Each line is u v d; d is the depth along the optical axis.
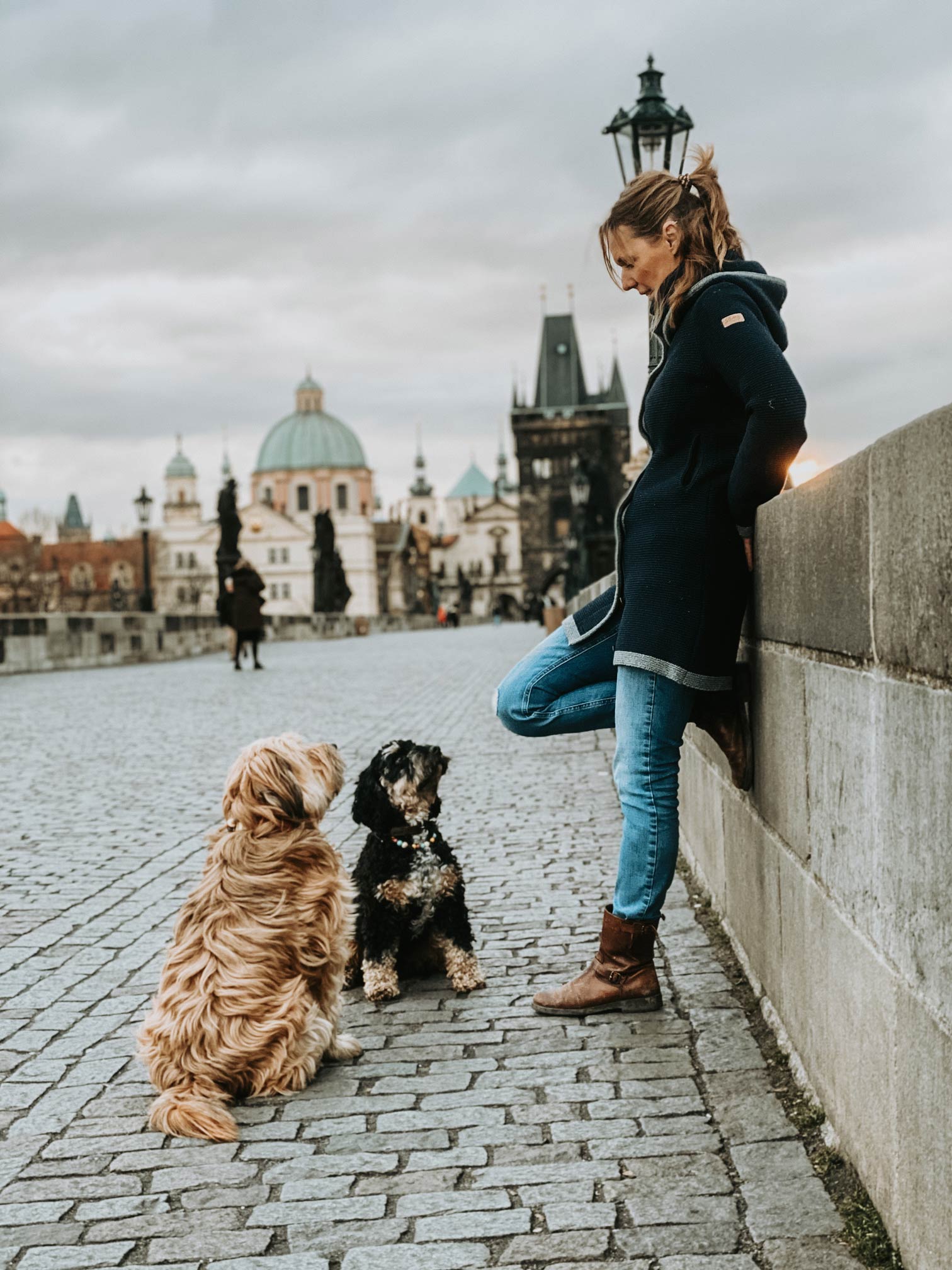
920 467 2.31
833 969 3.13
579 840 7.37
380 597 156.88
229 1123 3.49
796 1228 2.83
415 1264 2.81
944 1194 2.30
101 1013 4.62
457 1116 3.57
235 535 40.81
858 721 2.83
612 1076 3.79
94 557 147.38
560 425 140.38
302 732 13.20
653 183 3.80
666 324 3.79
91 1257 2.89
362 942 4.79
